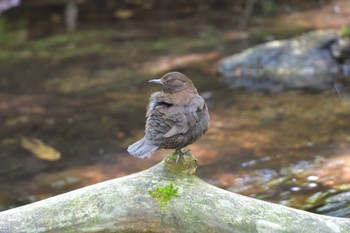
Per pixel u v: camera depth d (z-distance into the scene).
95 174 10.70
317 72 14.99
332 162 10.46
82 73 15.88
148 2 21.86
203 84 14.70
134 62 16.44
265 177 10.16
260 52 15.44
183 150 6.80
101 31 19.25
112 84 15.05
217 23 19.30
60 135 12.44
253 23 18.95
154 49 17.34
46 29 19.64
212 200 6.47
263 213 6.47
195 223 6.38
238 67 15.27
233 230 6.34
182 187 6.54
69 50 17.67
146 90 14.57
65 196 6.73
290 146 11.21
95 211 6.55
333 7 19.75
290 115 12.64
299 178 10.03
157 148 6.44
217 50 16.81
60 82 15.34
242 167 10.55
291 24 18.42
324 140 11.37
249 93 14.06
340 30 16.17
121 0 22.08
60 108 13.79
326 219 6.57
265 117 12.61
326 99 13.43
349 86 14.19
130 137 12.16
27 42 18.52
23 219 6.57
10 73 16.06
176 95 6.79
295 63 15.10
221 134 11.88
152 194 6.51
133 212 6.49
